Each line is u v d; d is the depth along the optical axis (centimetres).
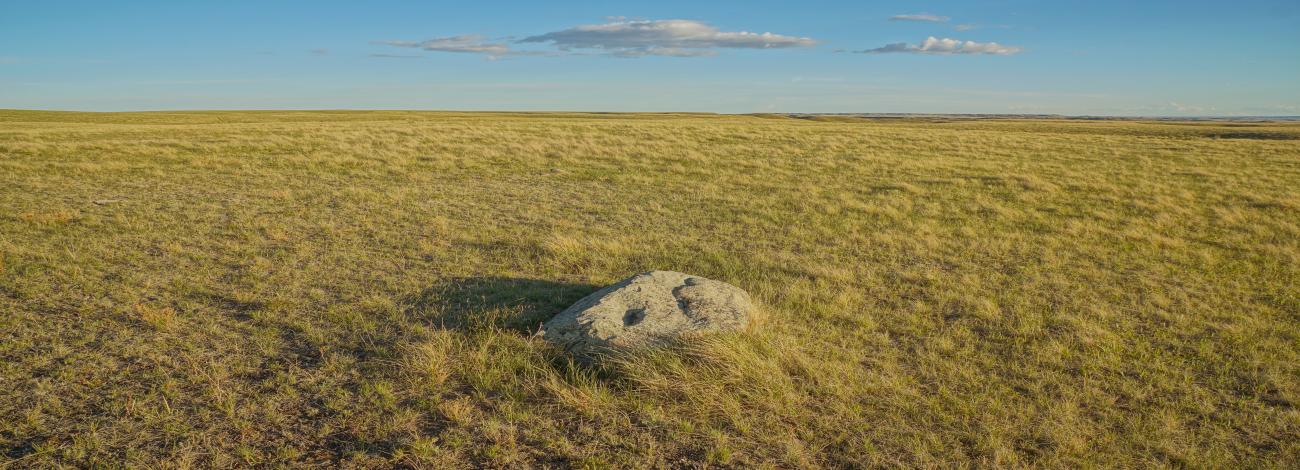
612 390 533
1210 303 870
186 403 494
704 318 634
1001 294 883
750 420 500
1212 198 1748
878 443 480
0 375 525
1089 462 469
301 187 1591
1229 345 711
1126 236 1281
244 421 471
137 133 2867
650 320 618
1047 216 1498
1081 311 817
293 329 658
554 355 597
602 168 2123
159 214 1202
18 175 1606
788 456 452
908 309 809
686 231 1252
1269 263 1095
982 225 1380
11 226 1059
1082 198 1739
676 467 436
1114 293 902
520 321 704
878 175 2112
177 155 2070
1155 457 484
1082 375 624
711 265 995
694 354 569
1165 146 3281
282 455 432
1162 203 1642
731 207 1508
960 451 476
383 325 679
